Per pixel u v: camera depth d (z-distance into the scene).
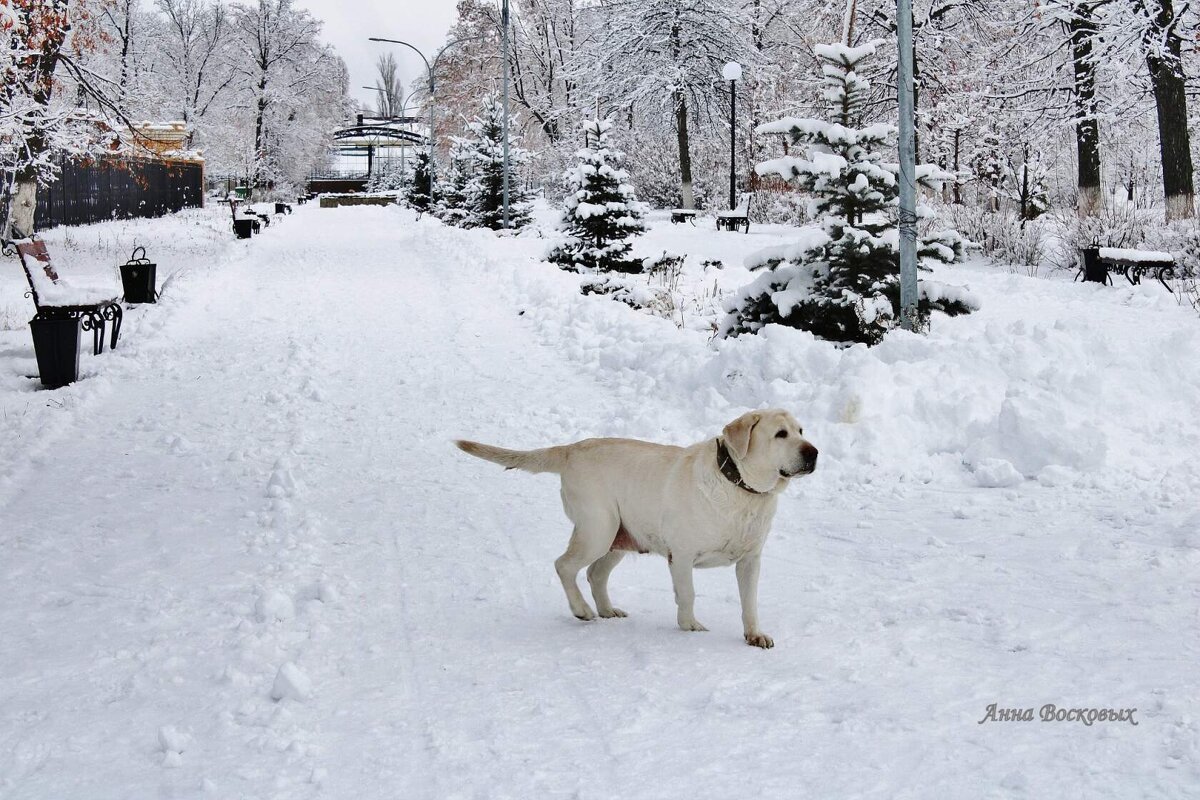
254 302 18.69
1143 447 7.64
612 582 5.95
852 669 4.46
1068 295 18.22
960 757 3.61
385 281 22.12
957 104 38.66
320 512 7.23
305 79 78.31
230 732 3.98
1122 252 19.20
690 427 9.31
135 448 9.07
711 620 5.24
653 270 21.30
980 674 4.34
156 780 3.61
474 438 9.38
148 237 32.91
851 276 11.62
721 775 3.56
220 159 69.50
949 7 35.72
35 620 5.27
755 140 51.34
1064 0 27.38
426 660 4.73
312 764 3.72
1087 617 4.88
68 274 22.05
